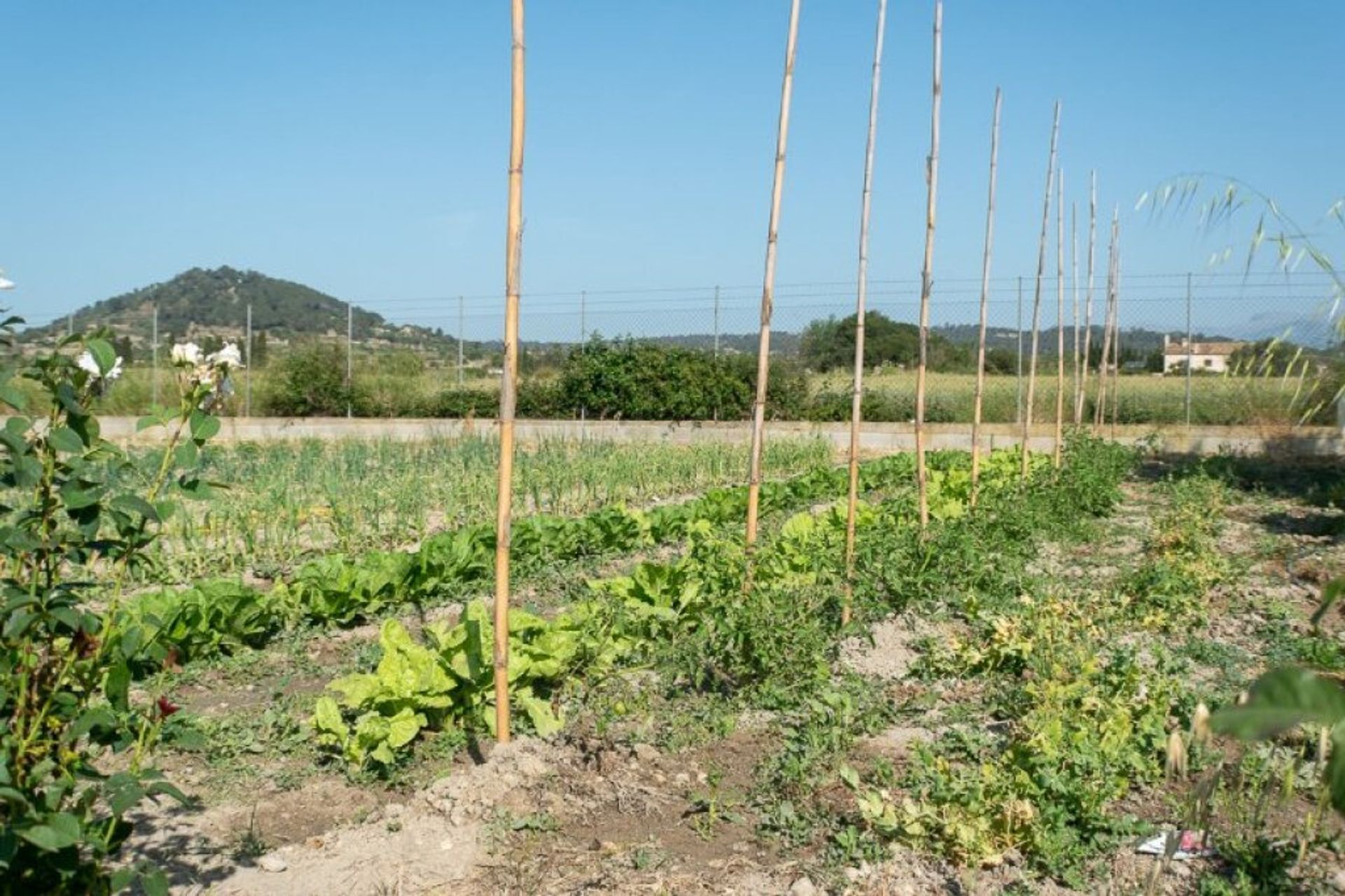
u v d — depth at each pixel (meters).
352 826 5.18
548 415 26.91
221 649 8.02
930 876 4.67
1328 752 3.58
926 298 10.41
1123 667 6.39
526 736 6.09
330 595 8.67
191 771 5.91
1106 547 12.48
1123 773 5.39
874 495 17.38
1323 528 13.84
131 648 3.88
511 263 5.48
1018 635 7.40
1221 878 4.51
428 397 27.50
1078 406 19.31
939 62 10.00
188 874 4.71
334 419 26.42
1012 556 10.45
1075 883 4.52
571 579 10.34
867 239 8.69
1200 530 12.59
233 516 12.54
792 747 5.97
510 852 4.95
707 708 6.67
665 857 4.90
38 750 3.57
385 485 15.56
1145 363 25.44
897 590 8.62
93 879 3.67
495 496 14.70
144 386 27.27
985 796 5.00
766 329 7.68
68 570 9.46
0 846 3.22
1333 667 7.01
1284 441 22.84
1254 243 3.58
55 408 3.68
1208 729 1.93
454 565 9.73
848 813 5.25
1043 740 5.25
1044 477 14.57
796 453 20.98
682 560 8.43
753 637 6.83
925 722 6.51
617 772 5.71
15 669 3.61
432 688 6.03
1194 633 8.54
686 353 26.75
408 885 4.68
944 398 26.19
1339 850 4.63
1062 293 17.52
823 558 8.41
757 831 5.15
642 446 21.41
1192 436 23.66
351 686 5.98
